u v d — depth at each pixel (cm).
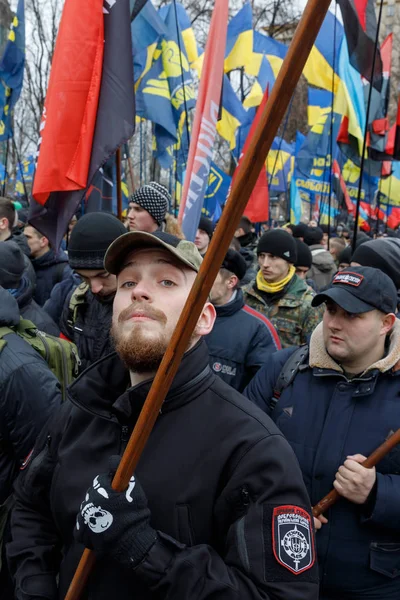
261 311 441
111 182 512
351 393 222
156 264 154
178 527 141
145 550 131
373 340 220
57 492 158
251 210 734
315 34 104
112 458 140
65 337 358
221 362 342
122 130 346
